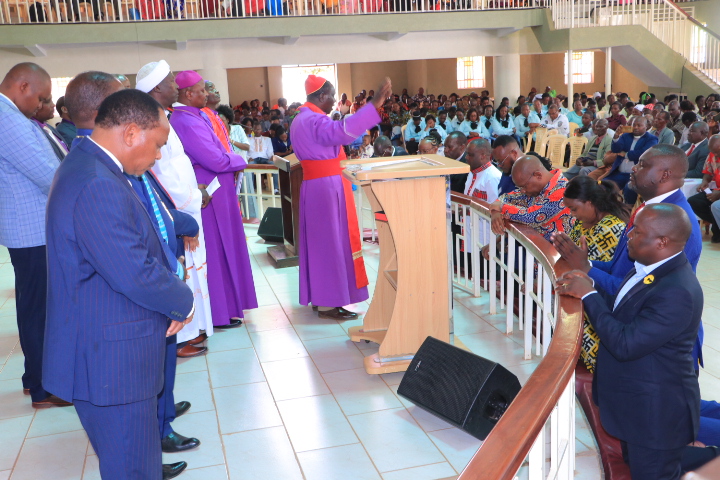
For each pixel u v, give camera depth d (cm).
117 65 1189
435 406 268
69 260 176
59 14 1102
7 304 467
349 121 352
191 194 334
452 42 1359
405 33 1284
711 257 560
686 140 882
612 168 718
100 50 1174
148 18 1149
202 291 356
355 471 244
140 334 185
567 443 166
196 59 1226
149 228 188
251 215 777
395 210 302
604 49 1395
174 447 261
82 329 179
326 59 1300
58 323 180
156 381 193
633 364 205
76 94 244
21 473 252
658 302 196
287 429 276
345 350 356
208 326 360
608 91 1358
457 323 385
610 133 828
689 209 241
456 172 298
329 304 395
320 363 340
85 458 262
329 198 382
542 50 1381
